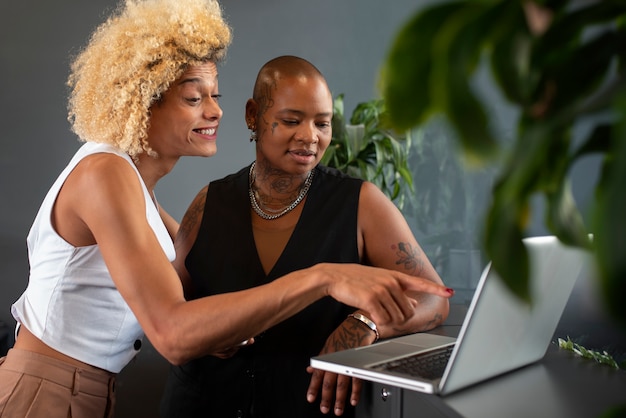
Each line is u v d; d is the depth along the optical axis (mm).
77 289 1418
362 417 1396
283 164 1540
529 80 315
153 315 1244
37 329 1421
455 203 3930
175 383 1614
